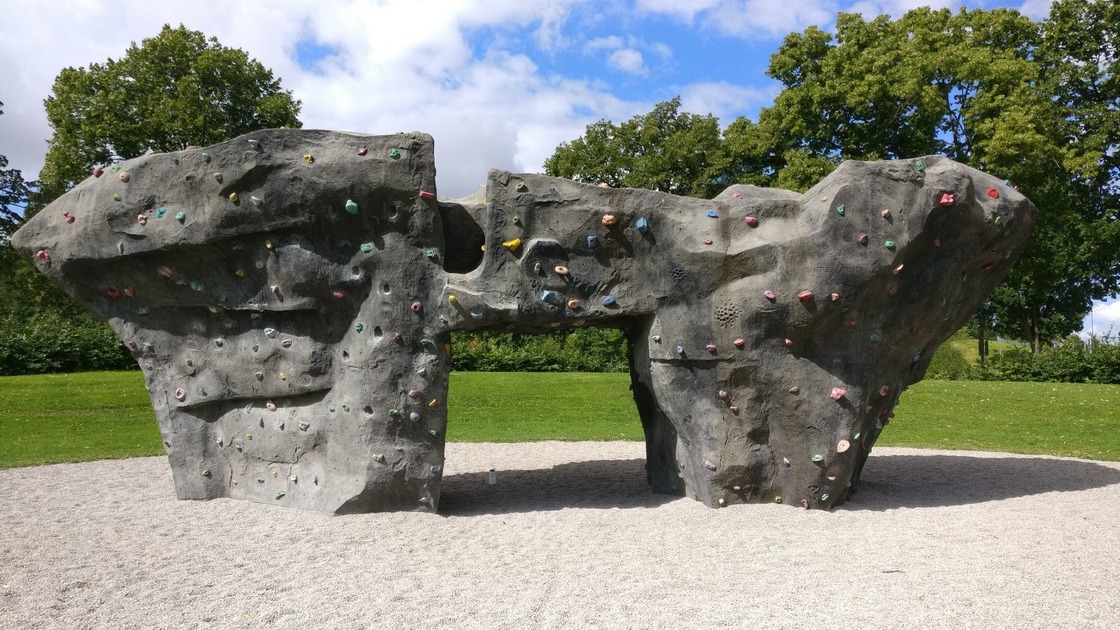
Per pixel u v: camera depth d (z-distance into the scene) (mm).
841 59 24703
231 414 8320
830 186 7602
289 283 7648
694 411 8008
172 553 6582
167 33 27312
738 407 7891
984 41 25188
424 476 7781
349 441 7750
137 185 7594
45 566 6238
